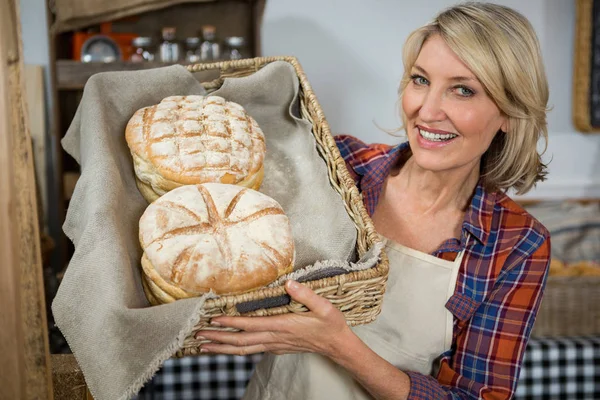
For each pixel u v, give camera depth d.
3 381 0.67
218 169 1.08
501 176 1.24
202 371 2.07
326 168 1.15
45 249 2.09
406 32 3.02
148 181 1.10
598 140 3.18
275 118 1.29
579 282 2.24
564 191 3.20
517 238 1.22
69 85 2.48
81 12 2.44
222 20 2.81
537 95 1.11
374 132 3.11
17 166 0.65
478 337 1.21
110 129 1.13
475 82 1.06
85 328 0.83
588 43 3.02
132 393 0.81
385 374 1.07
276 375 1.36
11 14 0.64
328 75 3.03
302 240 1.10
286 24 2.95
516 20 1.07
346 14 2.97
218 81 1.31
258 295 0.85
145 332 0.81
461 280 1.22
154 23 2.76
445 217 1.28
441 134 1.11
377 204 1.33
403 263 1.24
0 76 0.63
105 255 0.86
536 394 2.10
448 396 1.14
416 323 1.24
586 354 2.10
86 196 0.95
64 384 1.04
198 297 0.84
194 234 0.95
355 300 0.95
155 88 1.20
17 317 0.66
